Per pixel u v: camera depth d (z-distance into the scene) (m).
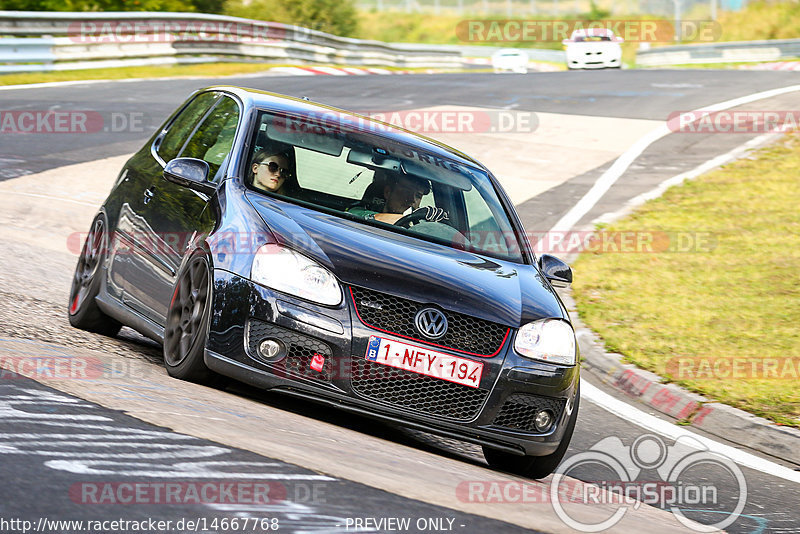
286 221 18.38
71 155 52.50
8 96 68.56
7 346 18.14
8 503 9.60
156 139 25.05
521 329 18.19
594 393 28.44
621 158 61.84
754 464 23.62
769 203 50.75
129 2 131.75
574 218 48.75
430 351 17.31
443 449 20.06
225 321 17.28
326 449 14.73
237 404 17.02
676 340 32.19
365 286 17.28
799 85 89.75
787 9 194.50
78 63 87.56
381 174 21.33
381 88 87.12
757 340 32.34
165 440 12.94
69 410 13.77
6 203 41.47
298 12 188.12
